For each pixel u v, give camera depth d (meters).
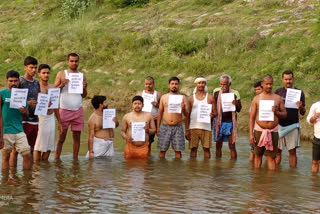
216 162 10.55
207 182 8.56
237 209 6.95
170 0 29.62
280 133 10.23
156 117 11.48
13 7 36.03
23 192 7.62
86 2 31.38
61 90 10.43
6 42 29.00
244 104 16.69
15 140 9.03
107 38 25.62
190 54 22.94
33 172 9.05
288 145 10.18
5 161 9.23
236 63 20.77
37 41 27.73
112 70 23.31
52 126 10.18
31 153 9.76
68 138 13.22
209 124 11.09
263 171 9.62
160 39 24.20
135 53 24.06
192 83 20.12
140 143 10.88
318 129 9.46
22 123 9.38
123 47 24.81
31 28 30.30
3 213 6.56
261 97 9.63
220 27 23.80
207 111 10.93
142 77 21.52
